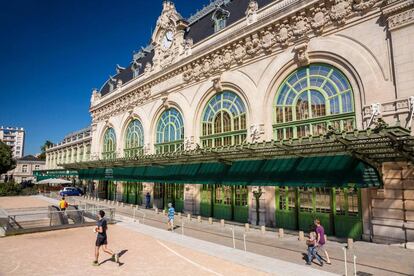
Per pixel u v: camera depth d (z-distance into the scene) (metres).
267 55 20.72
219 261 11.77
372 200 14.80
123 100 38.88
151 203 31.83
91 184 46.38
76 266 11.29
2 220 17.67
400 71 14.34
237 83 22.61
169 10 31.75
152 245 14.67
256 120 20.91
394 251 12.89
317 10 17.89
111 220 21.41
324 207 17.14
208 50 24.95
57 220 20.83
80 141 56.97
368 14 15.88
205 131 25.91
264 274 10.09
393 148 12.30
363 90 15.75
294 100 19.33
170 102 30.00
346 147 13.32
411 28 14.18
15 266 11.33
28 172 96.56
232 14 25.52
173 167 25.64
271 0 21.89
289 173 16.67
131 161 28.08
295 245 14.65
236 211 22.23
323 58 17.77
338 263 11.45
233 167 20.28
